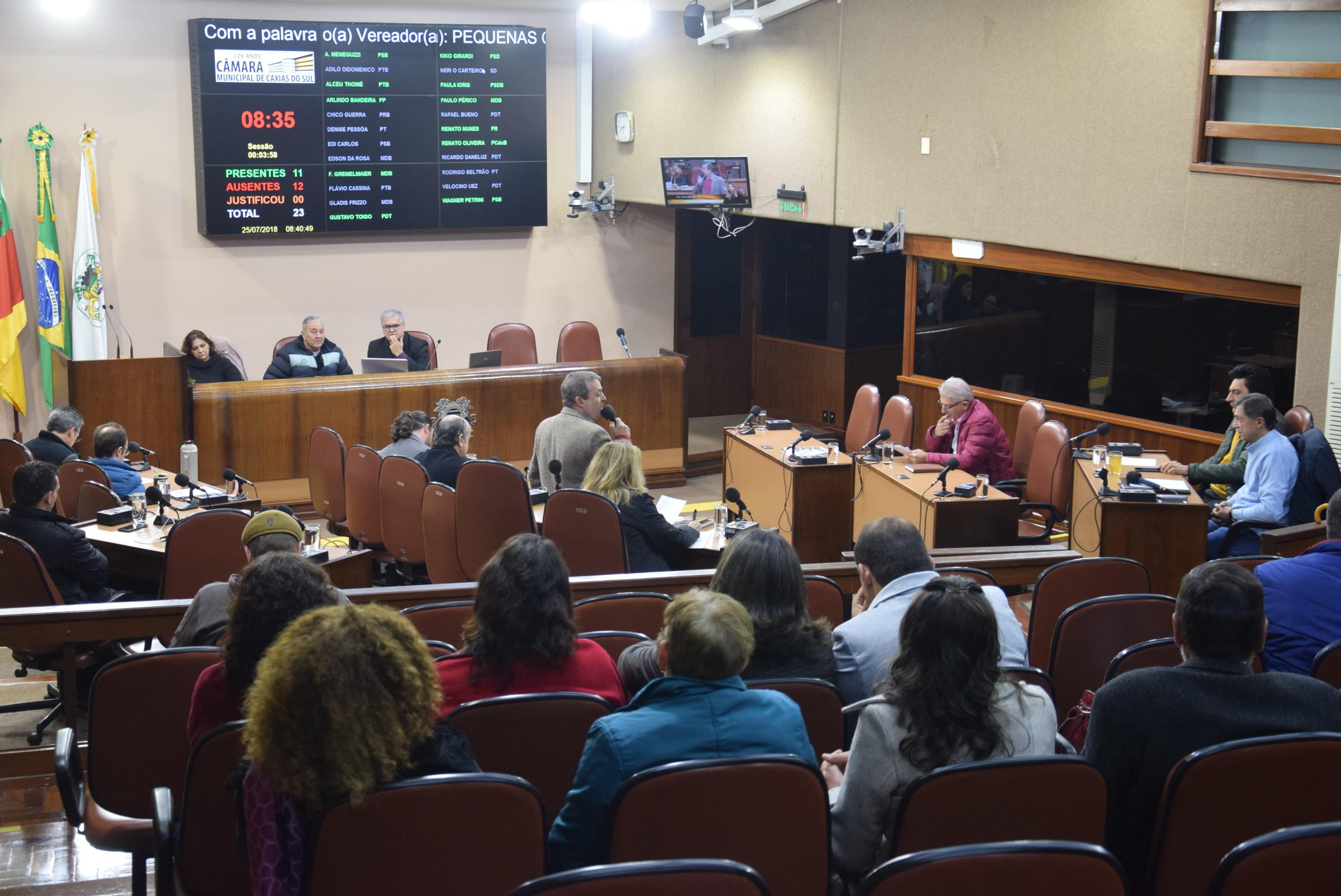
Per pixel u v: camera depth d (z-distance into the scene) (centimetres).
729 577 279
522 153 1017
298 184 955
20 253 910
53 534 474
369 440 861
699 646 213
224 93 922
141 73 919
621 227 1098
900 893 168
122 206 930
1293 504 565
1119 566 388
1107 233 681
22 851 333
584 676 256
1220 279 641
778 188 909
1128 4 648
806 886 208
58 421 662
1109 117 669
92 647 457
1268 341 660
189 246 955
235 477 622
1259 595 227
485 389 882
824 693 258
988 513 588
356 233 993
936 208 787
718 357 1169
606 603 351
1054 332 787
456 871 190
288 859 183
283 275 988
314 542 543
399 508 588
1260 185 600
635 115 1019
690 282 1141
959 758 214
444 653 296
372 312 1023
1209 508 551
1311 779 213
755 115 919
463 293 1050
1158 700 226
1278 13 586
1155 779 225
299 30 930
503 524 533
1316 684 229
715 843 201
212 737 219
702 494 937
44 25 889
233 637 227
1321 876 178
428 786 186
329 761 179
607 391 917
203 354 855
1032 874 170
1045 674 282
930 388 876
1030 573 439
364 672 182
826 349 1088
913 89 788
